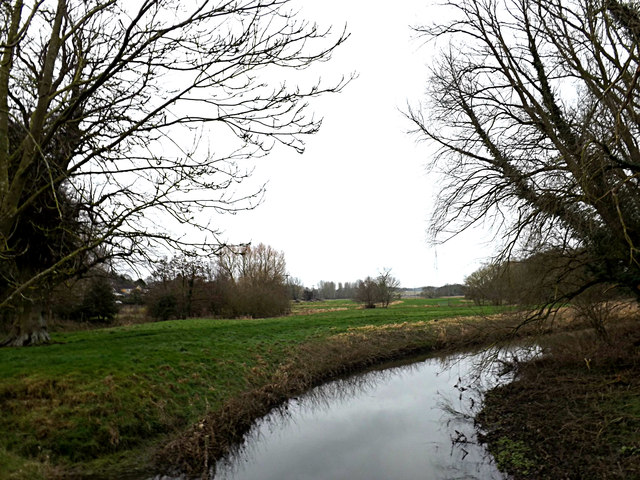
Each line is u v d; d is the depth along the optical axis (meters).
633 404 9.54
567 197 9.16
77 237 5.57
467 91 12.55
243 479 8.91
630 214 9.14
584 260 10.81
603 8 7.96
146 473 8.63
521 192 10.36
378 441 10.95
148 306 37.56
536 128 10.97
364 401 15.07
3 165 4.35
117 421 9.78
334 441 11.17
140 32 4.66
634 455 7.54
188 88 5.22
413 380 17.77
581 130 8.75
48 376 10.68
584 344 14.07
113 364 12.34
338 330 25.94
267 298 43.34
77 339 18.45
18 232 7.88
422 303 58.22
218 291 41.06
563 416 10.08
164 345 16.39
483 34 12.46
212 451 9.67
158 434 10.14
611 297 12.71
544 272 11.65
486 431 10.78
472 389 15.03
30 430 8.80
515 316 13.55
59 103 5.16
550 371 13.76
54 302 22.64
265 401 13.95
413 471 9.00
